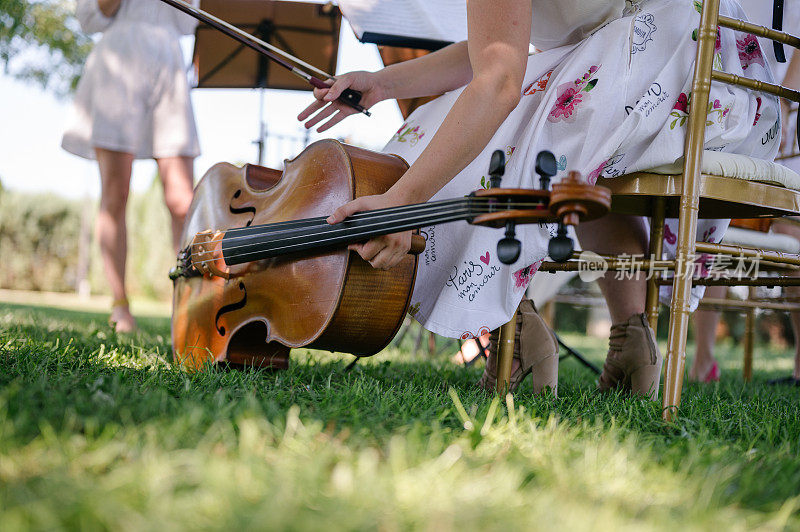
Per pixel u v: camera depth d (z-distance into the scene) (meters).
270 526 0.70
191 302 2.08
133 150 3.71
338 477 0.86
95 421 1.01
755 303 3.19
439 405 1.41
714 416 1.52
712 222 2.04
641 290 1.99
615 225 2.00
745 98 1.68
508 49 1.48
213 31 3.54
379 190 1.64
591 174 1.58
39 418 1.01
